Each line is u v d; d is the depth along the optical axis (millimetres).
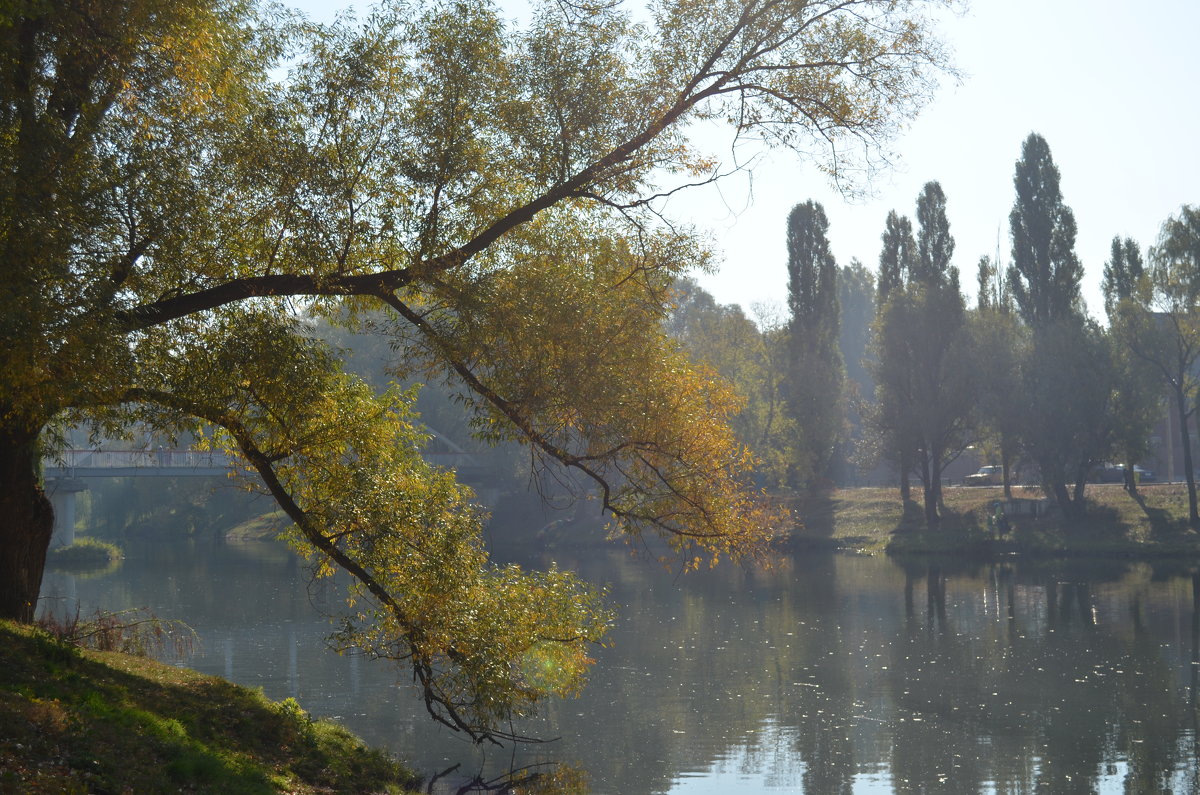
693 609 39781
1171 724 21703
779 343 74688
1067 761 19172
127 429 14336
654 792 17219
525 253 15484
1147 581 44812
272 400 14312
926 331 62500
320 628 33469
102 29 12664
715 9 15266
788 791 17359
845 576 50250
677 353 16266
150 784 10227
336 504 15359
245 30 14984
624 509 16250
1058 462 59750
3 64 11812
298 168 13680
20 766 9320
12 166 11344
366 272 15211
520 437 15766
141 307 13062
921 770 18625
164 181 12695
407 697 23531
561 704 23656
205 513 99375
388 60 14516
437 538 15359
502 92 15094
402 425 16984
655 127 14789
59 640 15180
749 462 16438
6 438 16094
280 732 15312
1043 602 39594
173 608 38562
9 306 10469
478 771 18047
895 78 15203
